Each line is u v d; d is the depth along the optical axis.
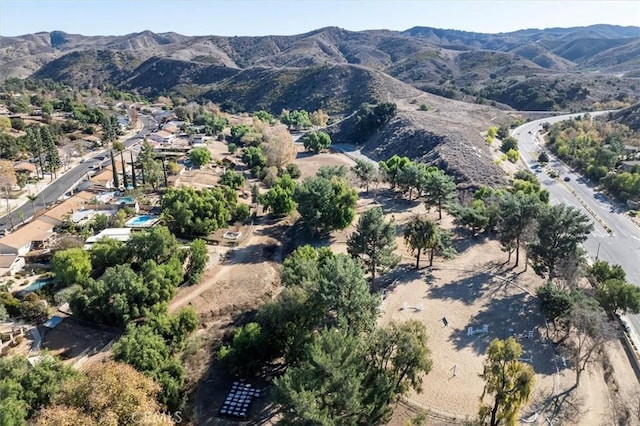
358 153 192.00
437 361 58.59
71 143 170.50
